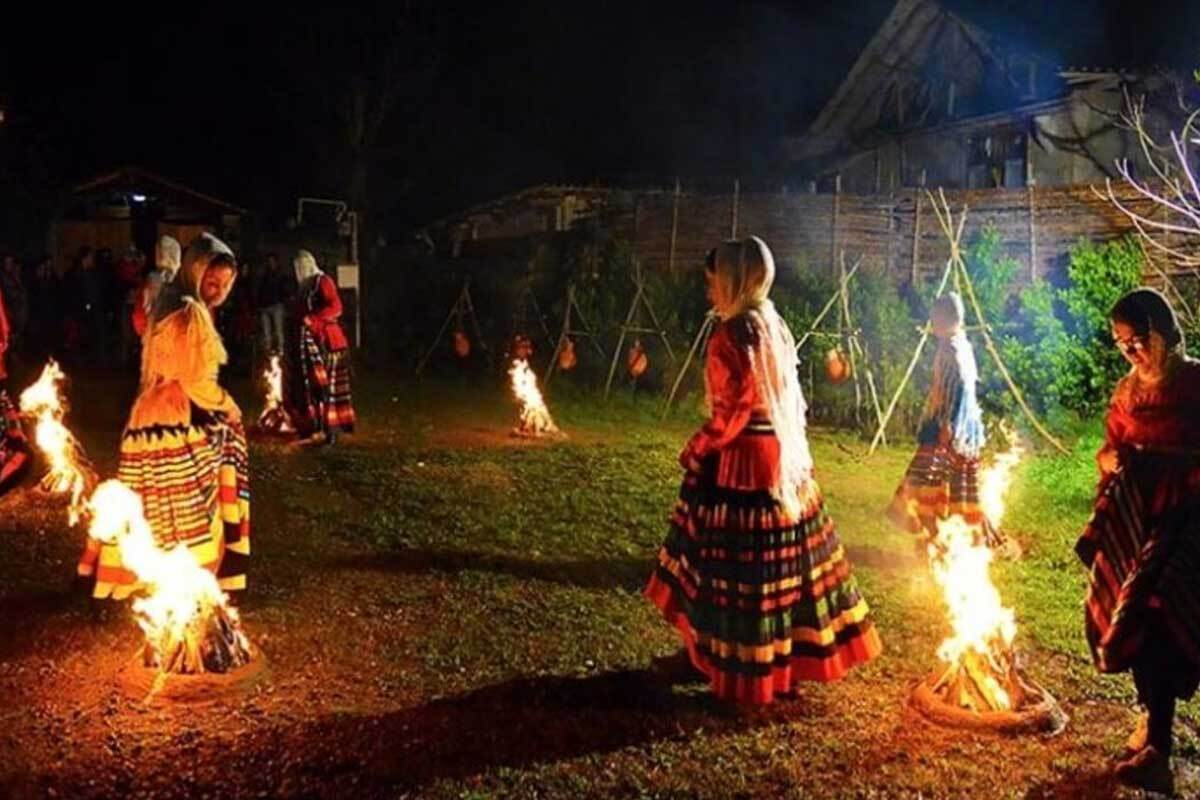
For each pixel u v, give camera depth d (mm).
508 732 5332
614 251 17516
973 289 13438
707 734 5352
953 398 7906
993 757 5164
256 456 11172
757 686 5363
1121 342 5000
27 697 5664
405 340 20344
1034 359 12984
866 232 15758
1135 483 5008
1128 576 4969
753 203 16656
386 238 30672
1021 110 19625
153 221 25719
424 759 5066
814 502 5535
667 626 6715
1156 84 18188
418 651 6301
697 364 15609
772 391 5324
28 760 5059
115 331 19875
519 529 8758
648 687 5816
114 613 6676
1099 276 12891
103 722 5402
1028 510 9633
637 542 8492
